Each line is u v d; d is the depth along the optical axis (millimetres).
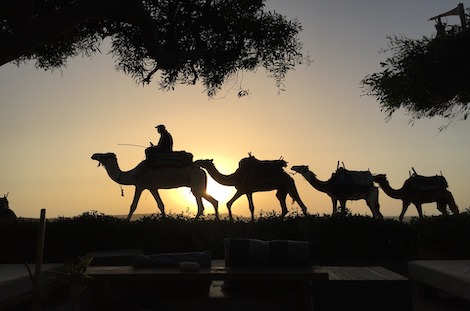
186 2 12680
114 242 9664
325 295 4254
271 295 4750
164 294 4742
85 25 12523
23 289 5004
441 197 14789
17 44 7719
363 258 9281
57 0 10773
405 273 9047
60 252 9383
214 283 5949
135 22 9430
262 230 9516
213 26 13242
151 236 9719
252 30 13727
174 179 12094
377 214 13367
